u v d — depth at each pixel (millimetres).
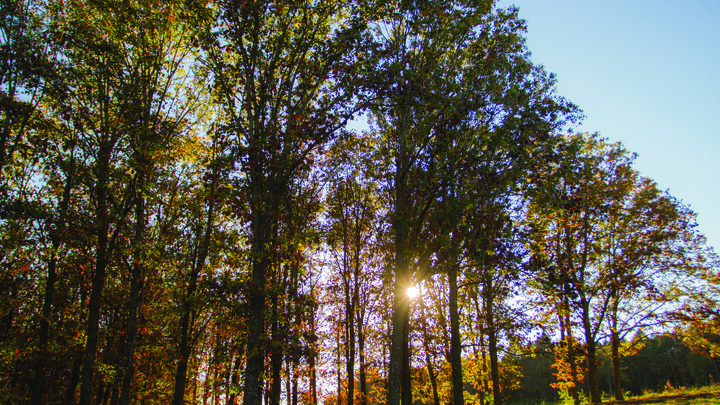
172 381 26875
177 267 19750
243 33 15016
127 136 18094
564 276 14820
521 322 20484
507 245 14203
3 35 15867
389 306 22094
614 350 27125
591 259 24562
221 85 15555
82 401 15344
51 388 26391
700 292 24766
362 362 23109
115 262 18453
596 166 25438
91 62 16891
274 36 15711
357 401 22672
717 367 70938
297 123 14578
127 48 18109
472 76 14195
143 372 23781
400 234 14883
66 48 16906
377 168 16719
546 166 14281
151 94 18609
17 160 18828
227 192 14141
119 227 17375
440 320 23250
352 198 22719
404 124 16312
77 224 16594
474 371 24953
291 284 19562
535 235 14984
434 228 14719
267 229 15125
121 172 17266
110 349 21484
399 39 16078
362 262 23016
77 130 17734
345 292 22719
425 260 14781
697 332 24875
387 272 15578
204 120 20781
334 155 22312
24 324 21438
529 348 21234
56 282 21500
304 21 15266
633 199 26266
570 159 14375
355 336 23578
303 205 20953
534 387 70875
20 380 23047
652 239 25109
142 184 17125
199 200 20703
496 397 20109
